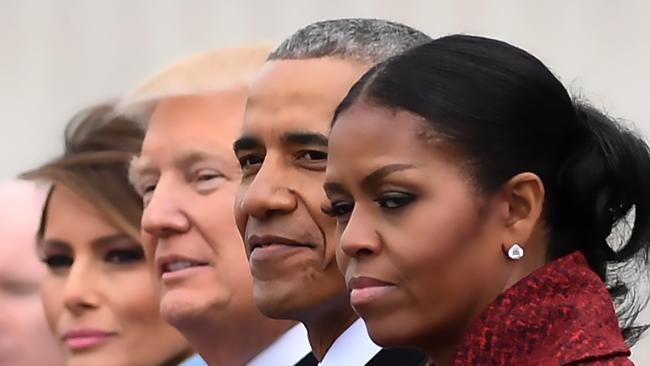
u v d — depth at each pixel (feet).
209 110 37.11
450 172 24.48
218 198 36.17
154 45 73.00
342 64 30.07
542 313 24.31
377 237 24.56
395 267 24.45
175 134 36.99
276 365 35.53
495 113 24.70
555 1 65.21
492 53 25.12
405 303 24.50
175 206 36.40
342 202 25.30
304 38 30.68
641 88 63.16
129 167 42.80
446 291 24.48
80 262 43.27
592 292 24.61
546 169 25.14
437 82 24.72
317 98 29.86
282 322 35.83
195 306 35.78
